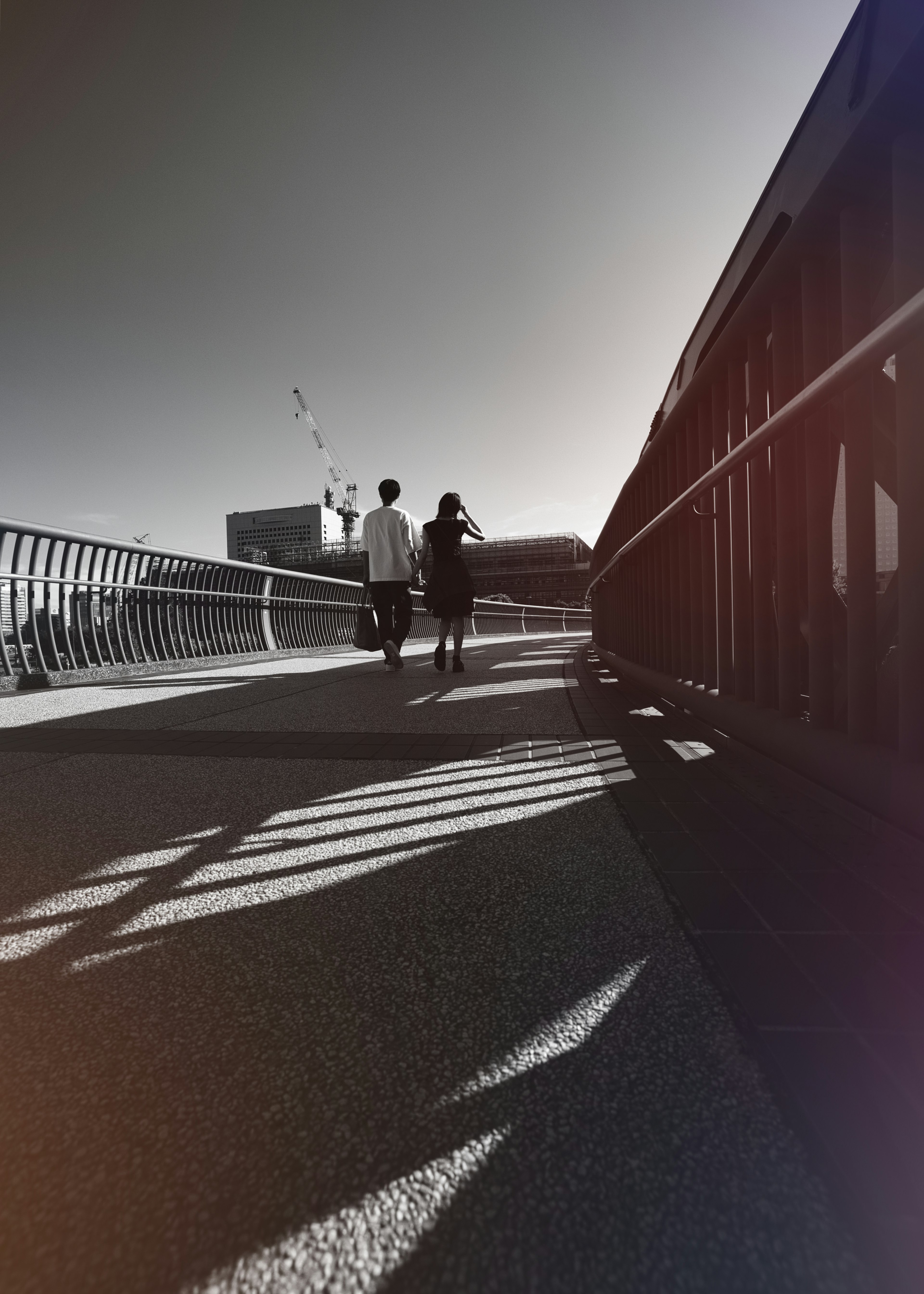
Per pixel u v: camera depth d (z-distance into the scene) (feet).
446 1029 3.52
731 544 10.55
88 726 13.37
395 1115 2.91
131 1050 3.40
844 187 6.26
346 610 49.62
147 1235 2.36
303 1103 2.99
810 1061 3.18
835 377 5.87
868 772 6.16
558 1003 3.73
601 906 4.94
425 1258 2.26
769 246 9.04
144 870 5.89
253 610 36.86
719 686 10.74
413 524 24.66
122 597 27.40
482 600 81.61
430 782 8.70
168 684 21.76
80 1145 2.77
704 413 11.83
